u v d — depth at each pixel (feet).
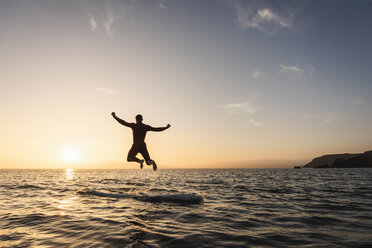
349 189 53.62
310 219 23.09
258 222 21.83
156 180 98.94
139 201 34.27
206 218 23.43
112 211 26.63
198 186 65.05
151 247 14.37
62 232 17.80
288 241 15.99
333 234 17.78
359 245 15.01
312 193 46.09
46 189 54.44
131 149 20.88
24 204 31.89
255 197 40.37
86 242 15.31
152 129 21.50
